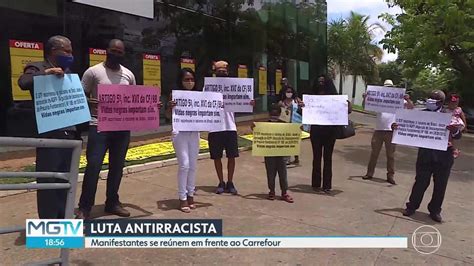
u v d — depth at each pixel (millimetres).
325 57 23750
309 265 4676
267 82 18297
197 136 6320
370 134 17406
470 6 13102
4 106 9172
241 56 16500
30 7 9523
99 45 10953
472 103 24109
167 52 13031
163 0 12797
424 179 6602
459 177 10250
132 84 5723
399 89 8344
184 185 6188
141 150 10109
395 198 7793
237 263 4625
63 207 4770
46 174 3682
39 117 4418
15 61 9312
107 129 5324
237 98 7121
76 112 4629
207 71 14688
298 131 6988
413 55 15539
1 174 3395
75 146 3785
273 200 7094
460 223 6578
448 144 6496
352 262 4828
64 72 4750
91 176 5391
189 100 6109
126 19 11609
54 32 10000
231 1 15758
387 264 4840
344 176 9531
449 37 14336
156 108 5676
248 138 13430
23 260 4430
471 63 18531
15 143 3354
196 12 14086
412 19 14227
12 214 5863
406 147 14266
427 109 6707
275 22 18688
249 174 9047
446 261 5047
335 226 5992
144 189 7336
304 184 8453
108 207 5852
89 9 10672
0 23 9055
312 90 7973
